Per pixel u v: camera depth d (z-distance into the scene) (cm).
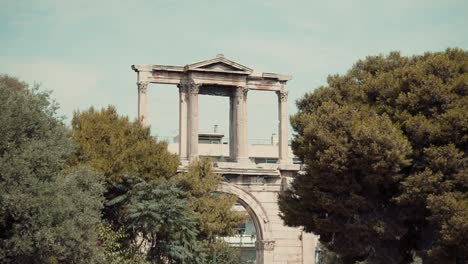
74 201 5212
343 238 5966
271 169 9150
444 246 5462
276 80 9375
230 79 9088
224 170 8950
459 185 5506
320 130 5756
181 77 9000
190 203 7506
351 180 5744
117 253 6359
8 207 4828
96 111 7356
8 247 4866
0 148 4959
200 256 7131
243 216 7950
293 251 9219
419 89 5709
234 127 9169
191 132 8881
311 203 5959
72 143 5506
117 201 6819
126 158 7125
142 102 8775
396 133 5569
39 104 5306
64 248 4944
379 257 5872
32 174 4978
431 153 5541
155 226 6619
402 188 5609
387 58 6425
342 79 6275
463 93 5728
